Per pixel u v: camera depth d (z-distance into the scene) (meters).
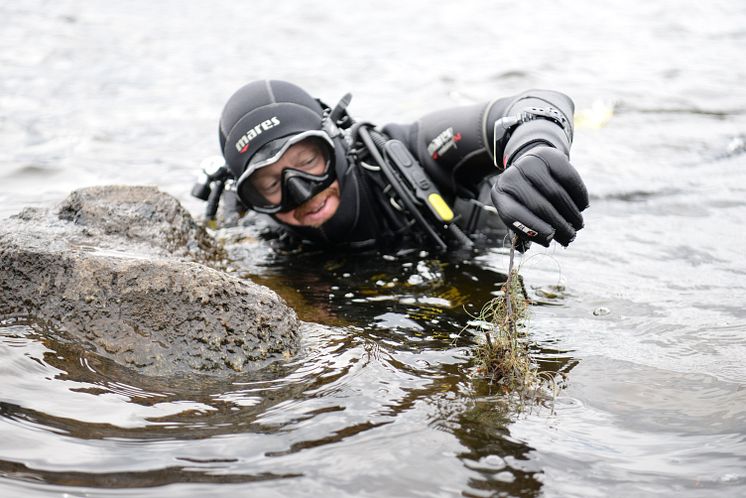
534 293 3.15
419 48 7.82
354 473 1.89
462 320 2.91
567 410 2.20
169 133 5.66
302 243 3.97
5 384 2.35
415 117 5.88
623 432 2.09
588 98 6.21
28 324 2.73
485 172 3.73
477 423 2.12
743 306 2.96
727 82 6.59
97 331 2.61
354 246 3.88
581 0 9.77
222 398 2.30
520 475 1.89
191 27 8.64
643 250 3.65
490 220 3.97
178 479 1.88
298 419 2.16
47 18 8.81
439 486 1.84
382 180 3.81
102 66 7.18
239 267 3.59
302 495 1.81
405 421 2.14
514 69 7.02
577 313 2.93
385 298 3.16
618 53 7.54
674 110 5.96
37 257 2.86
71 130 5.62
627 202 4.36
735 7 9.18
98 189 3.64
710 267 3.42
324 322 2.88
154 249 3.30
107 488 1.84
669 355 2.55
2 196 4.46
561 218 2.50
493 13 9.27
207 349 2.50
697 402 2.23
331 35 8.35
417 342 2.70
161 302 2.57
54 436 2.08
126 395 2.32
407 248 3.80
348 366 2.48
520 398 2.27
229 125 3.70
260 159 3.57
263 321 2.57
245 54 7.63
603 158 5.08
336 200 3.71
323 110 3.94
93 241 3.23
